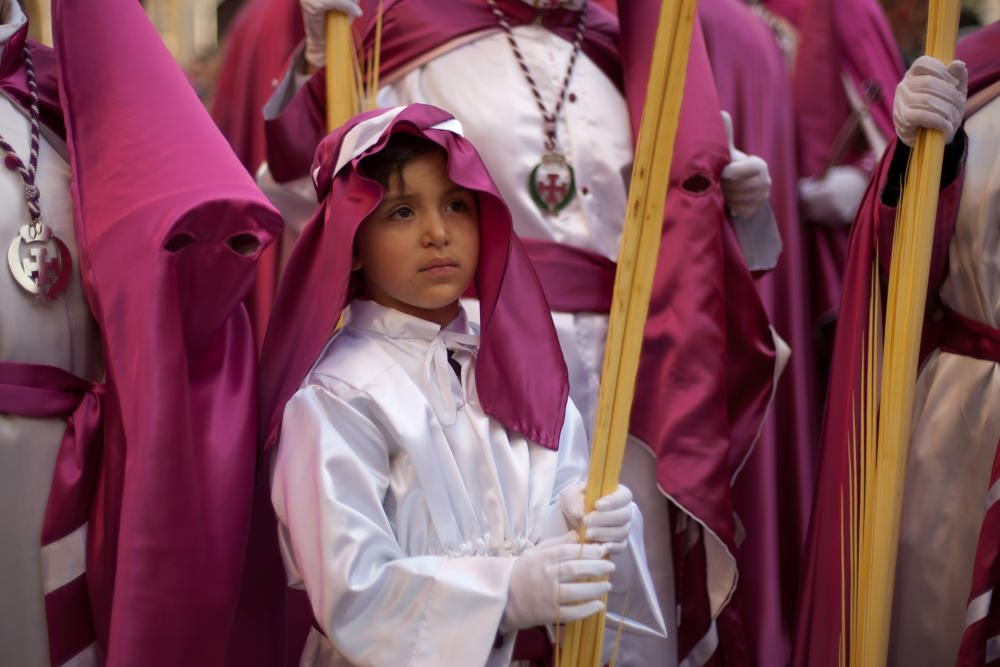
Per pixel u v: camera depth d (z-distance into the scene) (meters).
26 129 3.11
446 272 2.88
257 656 3.08
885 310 3.64
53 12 3.16
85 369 3.09
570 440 3.11
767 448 4.50
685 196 4.16
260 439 2.95
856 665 3.16
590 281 4.13
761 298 4.60
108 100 3.07
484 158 4.14
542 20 4.36
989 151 3.72
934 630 3.80
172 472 2.67
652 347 4.15
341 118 3.88
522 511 2.88
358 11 3.95
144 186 2.89
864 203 3.55
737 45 4.73
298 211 4.28
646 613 3.00
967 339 3.82
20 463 2.92
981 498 3.74
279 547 3.04
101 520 2.96
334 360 2.93
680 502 3.99
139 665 2.62
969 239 3.70
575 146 4.21
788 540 4.67
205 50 5.49
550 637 2.94
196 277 2.81
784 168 4.79
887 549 3.12
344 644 2.58
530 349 3.07
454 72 4.23
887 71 5.15
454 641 2.58
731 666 4.24
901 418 3.12
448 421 2.91
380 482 2.78
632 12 4.38
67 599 2.95
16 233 2.97
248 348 2.97
